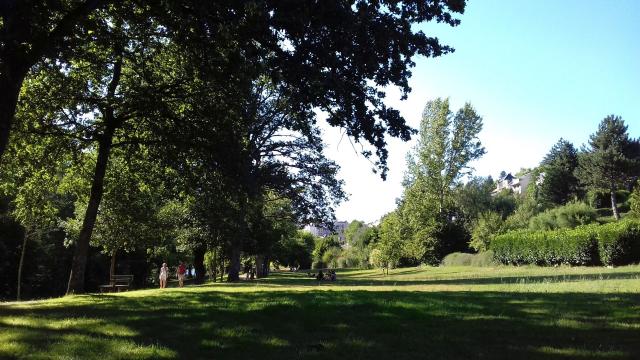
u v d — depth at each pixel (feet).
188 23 41.01
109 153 70.08
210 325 28.86
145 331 27.30
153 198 81.82
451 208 212.64
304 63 32.91
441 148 202.59
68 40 42.27
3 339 24.98
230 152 60.18
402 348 22.89
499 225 172.24
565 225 163.02
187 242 116.26
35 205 74.90
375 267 217.77
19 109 61.26
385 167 37.09
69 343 24.03
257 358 21.36
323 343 24.00
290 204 131.75
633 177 209.56
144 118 65.16
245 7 31.09
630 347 22.11
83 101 63.46
